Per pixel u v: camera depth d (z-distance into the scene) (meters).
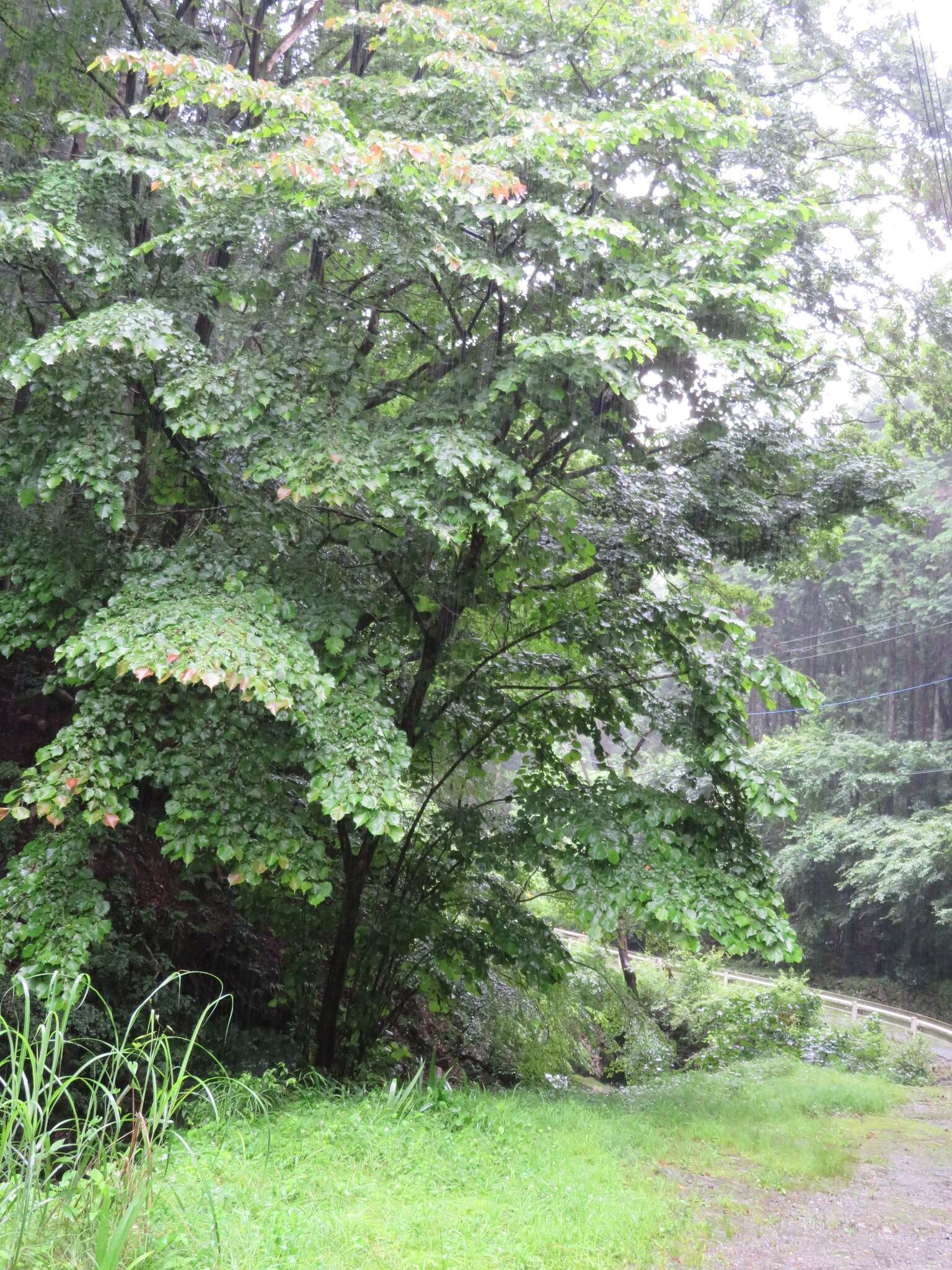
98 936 6.39
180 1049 8.73
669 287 7.05
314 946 9.77
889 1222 6.20
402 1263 4.10
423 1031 12.66
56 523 7.93
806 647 36.56
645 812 8.25
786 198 7.68
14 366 6.18
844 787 30.27
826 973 31.66
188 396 6.52
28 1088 3.70
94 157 7.64
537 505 9.21
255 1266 3.67
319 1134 5.67
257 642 6.16
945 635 32.22
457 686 9.38
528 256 7.99
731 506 9.85
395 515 7.31
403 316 8.33
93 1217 3.63
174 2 11.63
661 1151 7.20
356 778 6.45
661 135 7.52
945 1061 18.08
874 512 12.25
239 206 7.10
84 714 6.66
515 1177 5.64
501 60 7.75
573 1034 15.45
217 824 6.93
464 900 9.99
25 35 9.59
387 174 6.59
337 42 12.07
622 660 9.40
